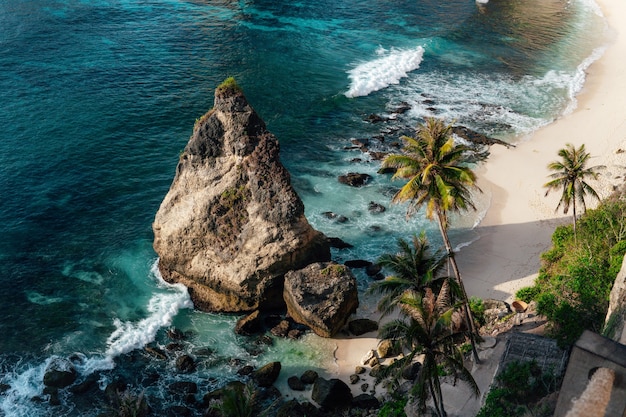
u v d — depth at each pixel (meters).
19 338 52.72
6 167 73.06
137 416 45.31
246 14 127.62
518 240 64.94
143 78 95.88
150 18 120.25
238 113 55.69
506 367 43.59
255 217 55.88
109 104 87.56
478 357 47.19
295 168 77.62
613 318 41.78
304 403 46.16
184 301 57.66
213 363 51.34
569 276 51.53
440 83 102.19
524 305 54.31
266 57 107.50
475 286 58.41
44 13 116.00
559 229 62.97
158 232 59.16
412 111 92.50
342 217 68.75
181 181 58.56
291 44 113.81
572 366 26.19
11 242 63.06
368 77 102.06
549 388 40.66
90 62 99.00
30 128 80.56
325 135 85.56
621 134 84.56
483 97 97.31
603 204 64.25
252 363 51.31
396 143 83.62
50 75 93.62
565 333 44.88
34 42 103.56
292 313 55.25
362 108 93.31
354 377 49.34
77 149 77.62
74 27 111.44
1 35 104.62
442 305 39.22
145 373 50.19
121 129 82.56
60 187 71.19
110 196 70.88
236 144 56.16
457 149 46.16
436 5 141.38
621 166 75.38
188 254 57.66
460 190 47.50
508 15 136.12
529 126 88.25
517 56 114.06
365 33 122.12
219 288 56.69
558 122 89.31
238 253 55.72
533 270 60.06
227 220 56.47
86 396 47.94
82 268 60.81
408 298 37.69
